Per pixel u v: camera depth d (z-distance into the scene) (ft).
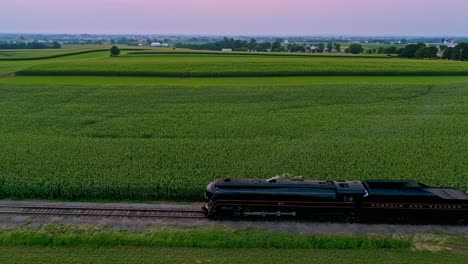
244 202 67.00
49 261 57.47
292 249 61.11
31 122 142.00
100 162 97.76
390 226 68.33
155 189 81.00
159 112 159.43
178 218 70.74
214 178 86.89
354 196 66.54
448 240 64.03
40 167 93.09
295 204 66.90
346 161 99.81
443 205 66.18
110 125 138.21
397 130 130.93
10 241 62.23
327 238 63.21
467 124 138.31
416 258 58.95
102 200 80.38
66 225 67.77
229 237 63.16
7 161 97.30
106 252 60.03
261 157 103.24
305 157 103.30
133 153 105.50
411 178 88.07
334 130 131.75
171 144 114.83
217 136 125.59
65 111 159.94
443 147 111.34
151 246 61.87
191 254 59.57
